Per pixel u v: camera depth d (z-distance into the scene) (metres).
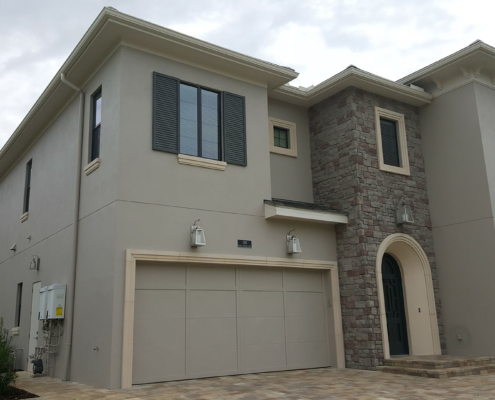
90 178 10.05
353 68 11.52
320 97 12.56
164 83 9.77
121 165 8.95
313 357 10.84
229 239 9.96
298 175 12.46
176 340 9.09
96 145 10.30
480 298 11.41
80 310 9.57
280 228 10.80
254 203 10.52
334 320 11.12
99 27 9.22
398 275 12.60
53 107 12.48
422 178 12.84
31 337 12.30
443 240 12.35
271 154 12.18
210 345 9.47
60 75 10.86
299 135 12.77
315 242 11.28
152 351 8.78
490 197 11.55
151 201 9.14
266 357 10.16
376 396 7.29
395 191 12.08
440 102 12.90
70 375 9.55
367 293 10.76
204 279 9.68
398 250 12.27
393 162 12.50
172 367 8.94
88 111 10.68
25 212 14.41
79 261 10.00
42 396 7.56
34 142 14.45
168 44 9.73
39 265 12.50
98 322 8.77
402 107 12.93
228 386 8.32
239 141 10.59
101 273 8.93
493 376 9.44
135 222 8.88
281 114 12.57
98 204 9.49
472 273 11.64
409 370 9.65
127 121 9.19
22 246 14.23
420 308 12.06
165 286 9.17
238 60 10.48
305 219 10.84
